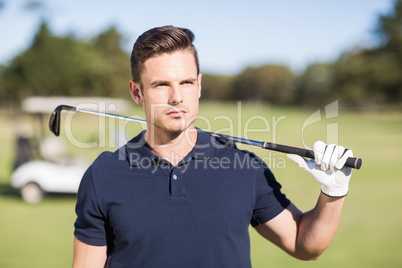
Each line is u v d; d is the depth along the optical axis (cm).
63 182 820
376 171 1179
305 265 467
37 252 522
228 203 147
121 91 4988
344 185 149
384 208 743
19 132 1017
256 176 157
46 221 679
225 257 144
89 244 153
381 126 3167
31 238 584
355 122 3691
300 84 8069
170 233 143
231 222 146
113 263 149
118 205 146
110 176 150
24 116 3472
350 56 6456
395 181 1016
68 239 583
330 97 6269
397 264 464
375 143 1947
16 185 816
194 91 151
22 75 4009
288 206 163
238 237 149
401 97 5991
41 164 832
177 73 145
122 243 146
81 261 154
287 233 160
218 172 151
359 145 1866
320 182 151
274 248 535
